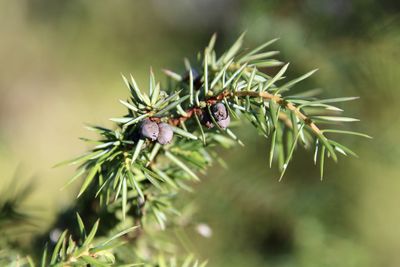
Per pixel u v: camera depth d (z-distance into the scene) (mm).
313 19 612
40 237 433
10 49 1187
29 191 459
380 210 751
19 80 1198
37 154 1157
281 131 376
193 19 940
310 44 607
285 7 620
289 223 612
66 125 1177
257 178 612
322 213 627
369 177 714
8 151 709
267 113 355
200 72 396
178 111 353
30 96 1197
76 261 344
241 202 599
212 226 591
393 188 745
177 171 384
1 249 427
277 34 613
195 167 381
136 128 353
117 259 399
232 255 610
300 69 616
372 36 588
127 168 348
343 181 672
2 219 445
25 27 1179
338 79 601
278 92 351
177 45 938
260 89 349
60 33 1142
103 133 352
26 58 1190
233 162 616
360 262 649
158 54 976
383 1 595
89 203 407
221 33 844
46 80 1185
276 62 381
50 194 1077
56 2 1133
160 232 411
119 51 1066
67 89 1176
